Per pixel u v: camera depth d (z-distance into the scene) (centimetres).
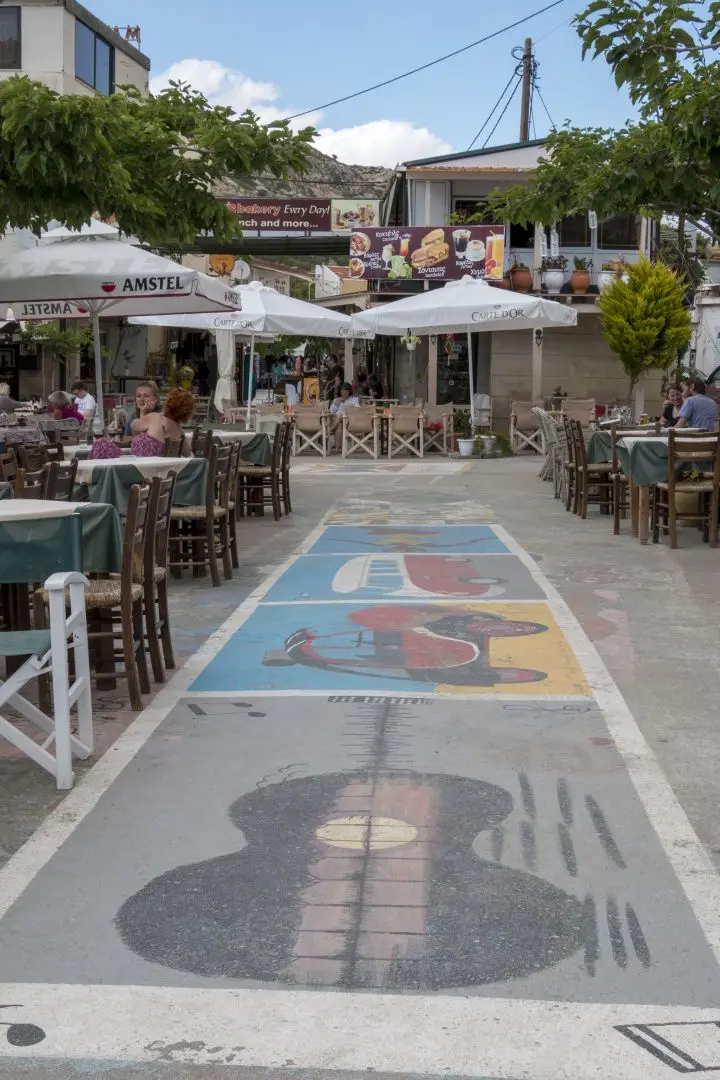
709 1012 346
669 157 1238
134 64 3819
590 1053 326
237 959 378
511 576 1071
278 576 1084
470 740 597
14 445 1075
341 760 568
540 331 2825
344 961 376
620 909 412
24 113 1005
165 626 740
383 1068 321
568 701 666
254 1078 317
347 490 1880
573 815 498
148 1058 326
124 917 408
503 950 383
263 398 3800
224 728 618
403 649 788
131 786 534
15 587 718
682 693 683
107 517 654
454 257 2841
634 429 1500
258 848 465
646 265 2545
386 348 3512
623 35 1131
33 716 568
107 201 1156
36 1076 319
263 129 1316
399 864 449
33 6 3241
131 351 3894
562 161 1345
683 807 507
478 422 2730
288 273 5669
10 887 432
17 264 1289
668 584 1026
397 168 3023
